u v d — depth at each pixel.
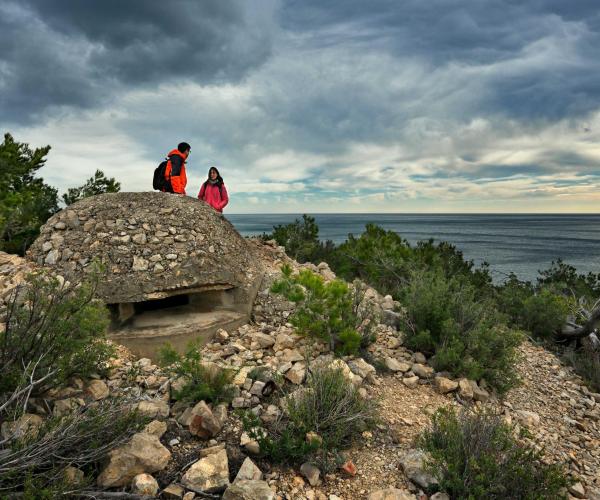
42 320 3.57
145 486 2.81
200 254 6.16
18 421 2.90
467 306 6.09
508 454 3.27
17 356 3.38
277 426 3.60
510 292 10.30
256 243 9.60
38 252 6.14
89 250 5.96
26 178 10.16
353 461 3.47
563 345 8.55
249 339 5.48
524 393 5.65
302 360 4.88
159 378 4.25
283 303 6.62
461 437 3.44
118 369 4.43
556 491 3.08
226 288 6.18
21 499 2.43
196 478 2.95
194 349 4.02
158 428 3.38
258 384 4.11
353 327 5.52
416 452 3.54
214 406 3.78
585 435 4.78
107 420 3.00
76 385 3.81
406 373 5.21
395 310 7.45
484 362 5.42
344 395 3.95
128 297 5.43
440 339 5.77
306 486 3.14
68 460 2.79
